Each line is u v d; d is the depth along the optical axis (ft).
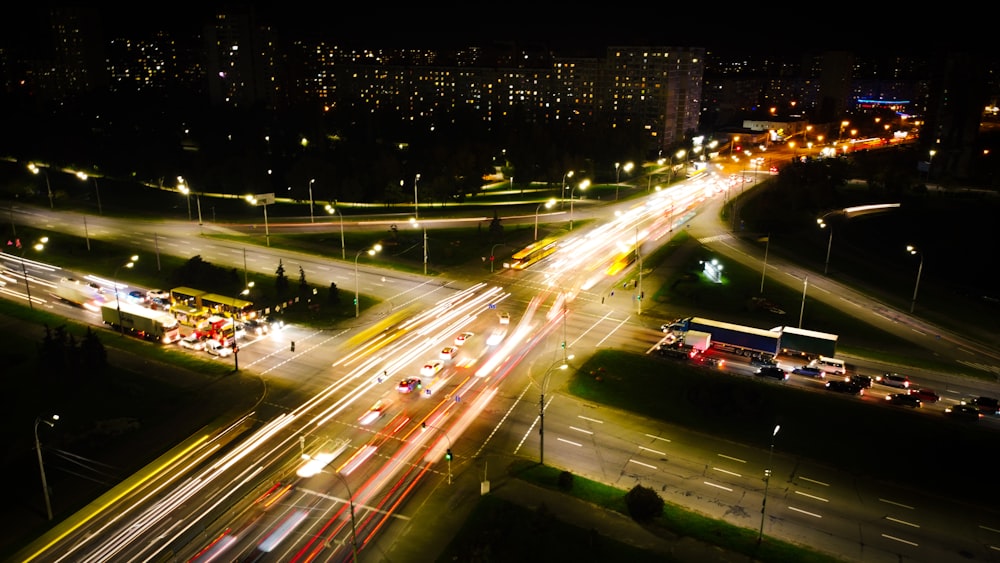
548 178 615.16
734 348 268.82
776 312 311.27
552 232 459.32
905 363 261.85
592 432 209.26
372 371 249.96
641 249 417.08
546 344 274.98
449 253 398.62
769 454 198.90
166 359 259.60
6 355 255.50
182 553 154.92
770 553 155.63
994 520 171.01
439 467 189.26
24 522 166.30
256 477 184.14
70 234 434.30
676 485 183.11
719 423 215.51
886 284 362.33
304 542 158.40
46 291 335.06
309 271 368.48
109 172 594.24
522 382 241.55
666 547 156.56
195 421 213.25
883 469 192.03
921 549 159.53
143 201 535.19
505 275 368.68
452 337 282.36
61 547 157.38
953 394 236.02
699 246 423.64
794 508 174.19
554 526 162.81
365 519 166.81
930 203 566.36
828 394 233.14
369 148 642.22
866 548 159.33
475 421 214.69
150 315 280.51
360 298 329.72
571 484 179.01
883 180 604.08
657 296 334.85
